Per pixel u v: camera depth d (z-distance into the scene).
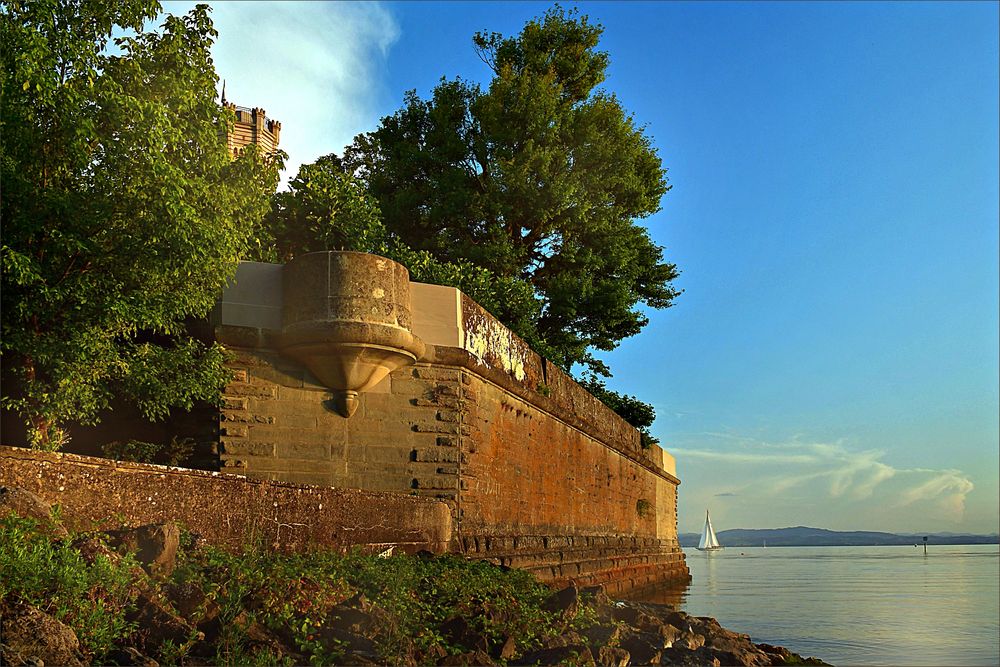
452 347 18.72
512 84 35.03
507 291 29.16
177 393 15.01
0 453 9.12
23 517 8.55
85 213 13.01
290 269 17.42
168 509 10.88
